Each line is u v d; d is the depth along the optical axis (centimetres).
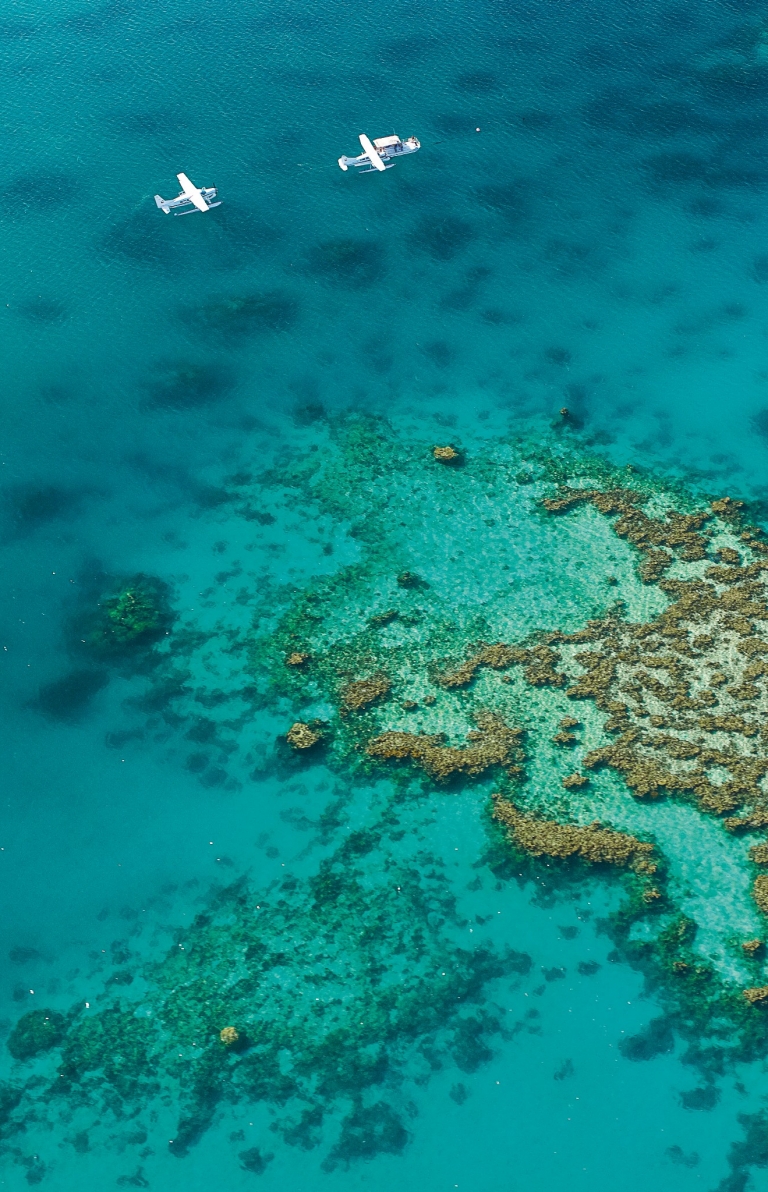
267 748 8200
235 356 10862
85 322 11169
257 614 8975
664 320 11069
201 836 7812
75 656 8794
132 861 7744
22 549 9469
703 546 9288
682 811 7675
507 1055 6794
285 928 7344
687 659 8525
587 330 11000
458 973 7094
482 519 9569
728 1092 6625
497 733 8100
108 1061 6894
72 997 7181
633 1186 6356
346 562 9294
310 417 10419
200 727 8350
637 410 10394
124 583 9219
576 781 7794
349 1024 6925
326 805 7894
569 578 9119
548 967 7094
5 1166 6581
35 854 7812
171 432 10288
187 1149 6575
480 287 11381
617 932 7194
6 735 8388
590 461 9994
